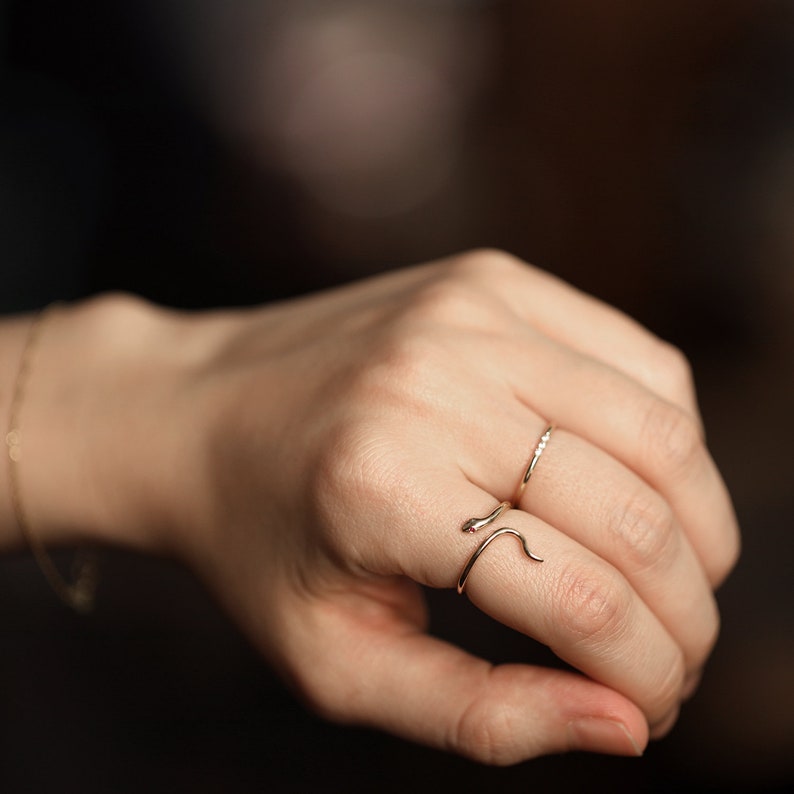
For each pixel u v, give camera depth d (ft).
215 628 1.74
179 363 1.07
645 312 2.48
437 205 2.84
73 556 1.84
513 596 0.88
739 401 2.09
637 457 0.93
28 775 1.42
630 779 1.30
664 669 0.90
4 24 2.61
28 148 2.64
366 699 0.94
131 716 1.54
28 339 1.12
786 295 2.25
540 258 2.67
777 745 1.27
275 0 2.88
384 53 2.94
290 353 1.01
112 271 2.66
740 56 2.37
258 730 1.51
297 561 0.94
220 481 0.99
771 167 2.31
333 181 2.88
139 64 2.76
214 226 2.81
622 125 2.55
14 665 1.63
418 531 0.89
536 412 0.94
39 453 1.05
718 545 0.95
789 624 1.37
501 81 2.83
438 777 1.38
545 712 0.90
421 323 0.96
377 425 0.91
